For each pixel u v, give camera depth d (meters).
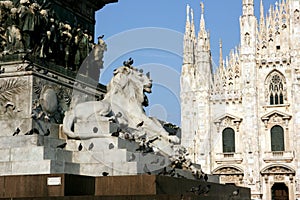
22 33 19.12
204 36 60.94
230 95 72.50
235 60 74.25
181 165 20.34
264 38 73.56
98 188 14.99
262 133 71.44
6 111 18.48
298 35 71.19
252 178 69.50
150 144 19.59
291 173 69.12
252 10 73.81
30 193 14.02
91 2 23.89
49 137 17.36
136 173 16.36
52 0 21.02
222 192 20.58
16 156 16.25
